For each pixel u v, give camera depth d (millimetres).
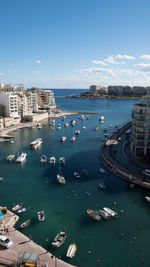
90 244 46219
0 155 103812
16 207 58969
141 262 41812
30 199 64062
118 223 53125
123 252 44219
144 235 49094
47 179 77625
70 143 127125
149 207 59625
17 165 91312
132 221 53844
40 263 39250
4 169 87000
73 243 45156
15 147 117500
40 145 122625
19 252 41812
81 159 98500
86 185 72438
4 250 42281
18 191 68938
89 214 55844
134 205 60562
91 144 125000
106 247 45531
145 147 88438
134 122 91062
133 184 69875
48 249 44312
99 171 83500
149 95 87312
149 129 85750
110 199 63656
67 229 50750
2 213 52250
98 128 173500
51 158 96625
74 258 42344
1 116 173750
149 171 73062
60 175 80812
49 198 64562
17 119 178500
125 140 123750
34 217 55250
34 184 73750
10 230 48844
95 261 41781
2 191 68938
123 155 96188
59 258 41406
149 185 66375
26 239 46031
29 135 145375
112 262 41719
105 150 104875
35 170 85875
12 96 174000
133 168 80312
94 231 50219
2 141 129125
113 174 79938
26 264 37031
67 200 63438
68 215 56094
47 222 53250
